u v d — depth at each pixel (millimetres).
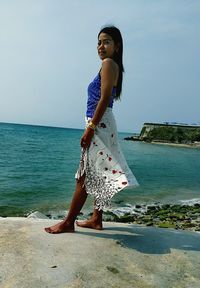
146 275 3055
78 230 3887
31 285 2729
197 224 11062
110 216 11461
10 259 3080
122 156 3828
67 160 32906
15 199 14547
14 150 41125
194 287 2947
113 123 3773
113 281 2898
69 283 2803
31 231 3732
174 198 17094
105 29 3779
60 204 13875
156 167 31969
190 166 35281
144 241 3754
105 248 3463
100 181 3674
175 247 3691
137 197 16500
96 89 3738
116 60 3816
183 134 77562
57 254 3230
